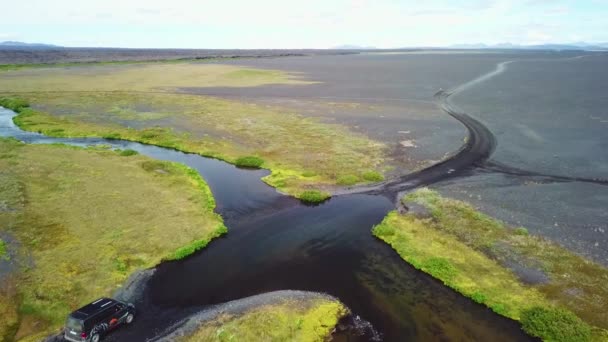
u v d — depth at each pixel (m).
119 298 25.86
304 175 49.16
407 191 44.72
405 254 31.67
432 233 34.97
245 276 28.75
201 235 34.00
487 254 31.56
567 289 26.98
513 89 111.88
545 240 33.66
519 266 29.78
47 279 27.19
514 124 72.81
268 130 70.19
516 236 34.09
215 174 50.09
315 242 33.91
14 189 41.88
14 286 26.39
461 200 42.03
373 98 102.38
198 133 68.12
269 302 25.64
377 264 30.59
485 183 46.53
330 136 66.44
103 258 29.89
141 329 23.06
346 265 30.41
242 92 112.25
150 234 33.69
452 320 24.41
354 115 82.38
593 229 35.47
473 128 70.50
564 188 44.78
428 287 27.73
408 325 23.92
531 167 51.44
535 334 22.91
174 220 36.38
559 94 101.81
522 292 26.78
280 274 29.08
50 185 43.62
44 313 24.16
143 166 50.69
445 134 66.94
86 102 93.25
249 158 54.03
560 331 22.59
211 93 110.12
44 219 35.72
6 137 63.34
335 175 49.19
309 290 27.19
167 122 75.50
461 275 28.75
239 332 22.53
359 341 22.44
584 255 31.42
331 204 41.56
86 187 43.34
